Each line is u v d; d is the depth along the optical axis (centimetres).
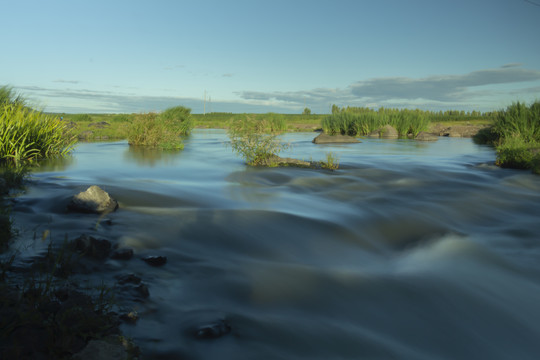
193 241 482
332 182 970
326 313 341
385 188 930
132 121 1870
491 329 352
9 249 384
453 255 539
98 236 457
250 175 1020
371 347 295
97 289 322
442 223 691
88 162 1159
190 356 253
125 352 226
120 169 1034
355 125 3491
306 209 696
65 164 1085
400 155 1641
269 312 329
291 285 390
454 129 3506
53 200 597
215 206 666
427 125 3362
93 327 254
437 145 2234
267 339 286
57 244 410
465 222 712
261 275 405
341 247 534
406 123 3278
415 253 542
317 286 395
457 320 360
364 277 435
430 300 394
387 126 3083
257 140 1251
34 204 579
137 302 313
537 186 1006
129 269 379
